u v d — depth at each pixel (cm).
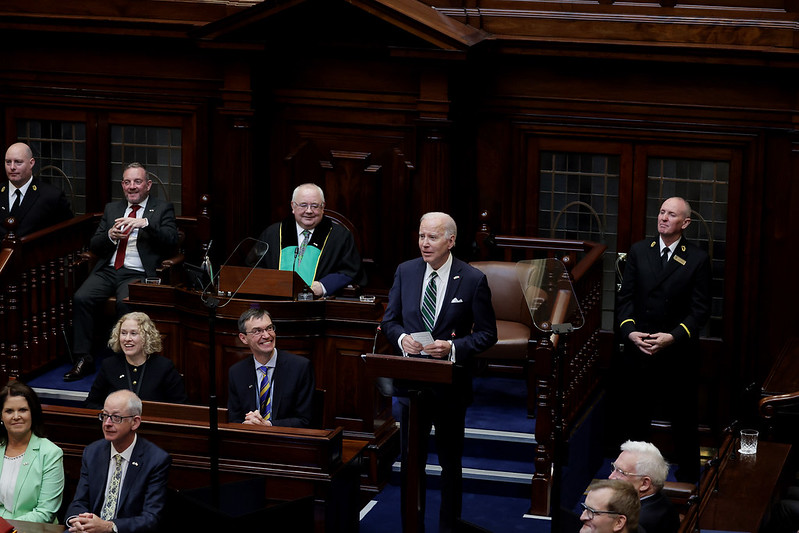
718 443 920
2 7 977
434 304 629
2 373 888
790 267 888
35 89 999
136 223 888
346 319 776
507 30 907
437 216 619
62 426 695
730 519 671
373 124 929
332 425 790
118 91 986
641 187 919
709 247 912
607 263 936
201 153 984
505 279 873
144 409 693
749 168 889
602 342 927
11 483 654
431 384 555
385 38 887
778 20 863
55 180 1021
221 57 959
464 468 778
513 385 901
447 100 886
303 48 916
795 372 831
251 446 673
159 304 821
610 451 902
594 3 895
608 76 901
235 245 955
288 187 957
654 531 588
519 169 934
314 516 666
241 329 707
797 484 844
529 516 729
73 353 916
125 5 958
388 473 802
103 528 604
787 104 872
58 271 934
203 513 576
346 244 836
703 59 869
